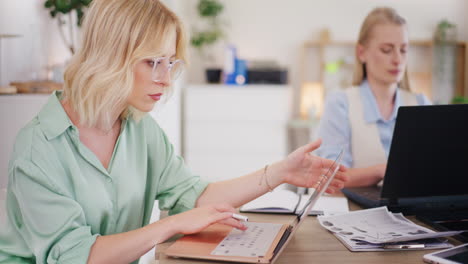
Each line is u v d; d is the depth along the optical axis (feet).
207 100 16.07
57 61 9.37
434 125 4.13
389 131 6.53
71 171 3.78
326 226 4.06
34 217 3.56
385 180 4.30
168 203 4.51
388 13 6.35
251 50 17.29
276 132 16.11
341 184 4.41
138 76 3.75
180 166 4.64
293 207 4.65
